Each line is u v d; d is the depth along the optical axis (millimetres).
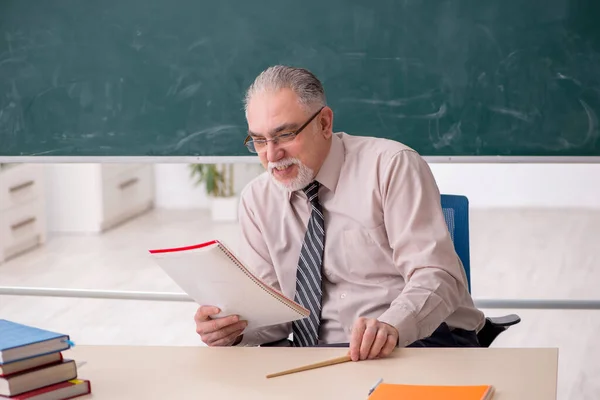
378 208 1953
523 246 6848
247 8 2967
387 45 2900
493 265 6250
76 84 3104
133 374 1500
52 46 3102
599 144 2832
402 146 1980
